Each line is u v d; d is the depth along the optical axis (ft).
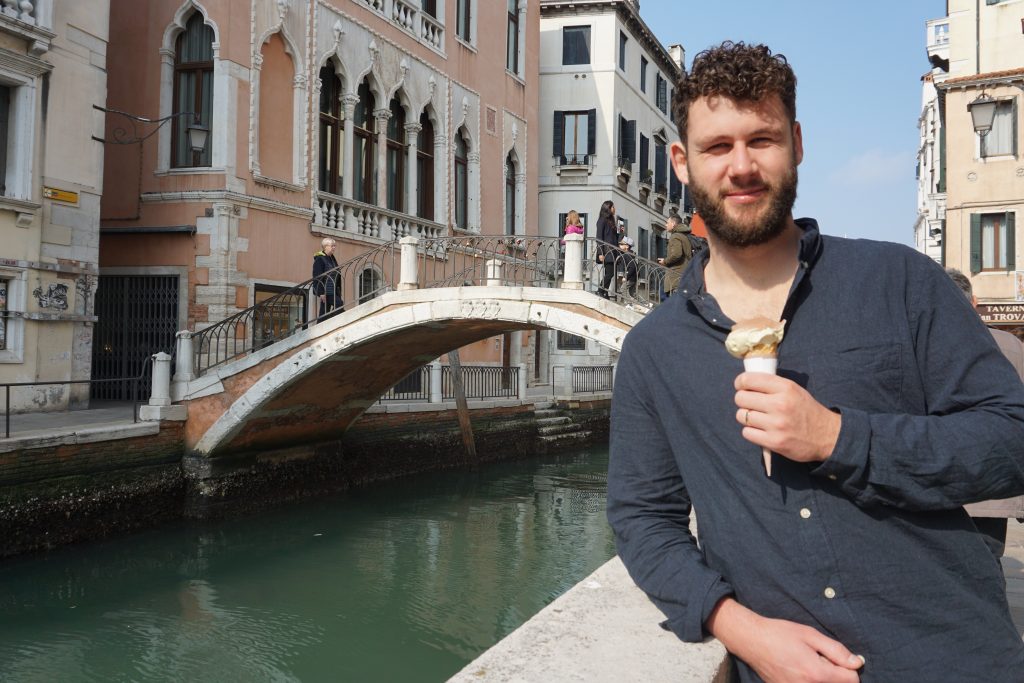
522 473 59.16
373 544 37.88
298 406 42.11
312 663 24.49
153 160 46.50
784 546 4.41
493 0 72.13
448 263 64.39
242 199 45.91
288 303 49.16
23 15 36.63
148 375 46.37
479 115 69.82
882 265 4.55
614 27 89.04
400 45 59.16
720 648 5.58
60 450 32.09
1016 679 4.21
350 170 54.60
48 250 38.81
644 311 34.30
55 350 39.27
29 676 22.52
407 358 44.39
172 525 37.73
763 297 4.78
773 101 4.55
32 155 37.76
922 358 4.44
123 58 47.57
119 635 25.89
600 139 89.30
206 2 45.55
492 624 28.25
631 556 5.10
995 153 61.62
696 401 4.75
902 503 4.15
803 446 4.03
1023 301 60.34
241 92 46.06
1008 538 17.99
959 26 64.13
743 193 4.57
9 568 29.58
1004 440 4.00
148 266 46.32
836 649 4.20
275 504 42.93
